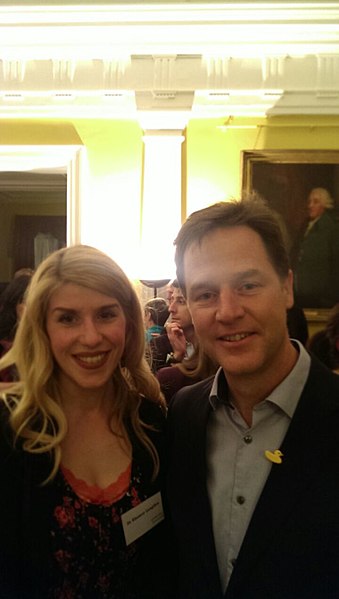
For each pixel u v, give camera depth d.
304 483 1.19
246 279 1.25
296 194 4.58
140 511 1.52
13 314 2.99
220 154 4.68
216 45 4.52
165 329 3.82
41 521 1.40
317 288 4.55
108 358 1.54
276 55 4.57
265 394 1.31
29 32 4.47
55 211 8.73
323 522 1.14
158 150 4.63
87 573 1.39
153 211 4.59
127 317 1.67
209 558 1.27
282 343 1.30
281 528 1.17
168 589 1.50
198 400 1.56
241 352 1.26
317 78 4.57
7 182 7.20
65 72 4.64
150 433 1.67
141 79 4.61
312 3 4.18
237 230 1.29
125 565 1.45
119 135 4.73
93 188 4.74
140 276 4.54
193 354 2.71
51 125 4.74
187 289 1.36
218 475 1.35
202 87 4.59
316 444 1.22
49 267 1.54
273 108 4.60
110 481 1.54
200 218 1.34
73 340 1.49
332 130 4.64
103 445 1.60
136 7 4.27
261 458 1.29
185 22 4.39
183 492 1.42
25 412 1.50
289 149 4.57
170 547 1.55
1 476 1.42
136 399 1.72
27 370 1.55
